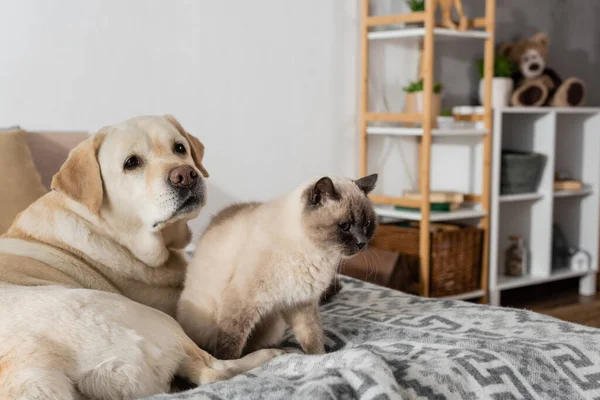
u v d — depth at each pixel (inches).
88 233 73.6
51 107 118.8
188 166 70.0
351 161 164.4
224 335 64.8
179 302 70.8
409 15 146.8
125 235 74.7
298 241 65.0
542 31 200.1
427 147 145.7
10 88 114.1
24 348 49.9
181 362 57.2
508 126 182.2
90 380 51.0
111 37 124.5
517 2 191.8
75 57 120.6
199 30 135.8
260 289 64.7
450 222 169.2
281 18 147.6
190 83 135.9
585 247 187.8
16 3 113.3
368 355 54.7
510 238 176.2
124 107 127.6
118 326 53.8
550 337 70.5
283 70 149.4
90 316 53.5
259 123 147.0
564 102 173.5
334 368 51.7
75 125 121.9
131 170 71.5
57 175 70.2
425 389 53.7
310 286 66.5
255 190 148.2
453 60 178.9
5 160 94.3
